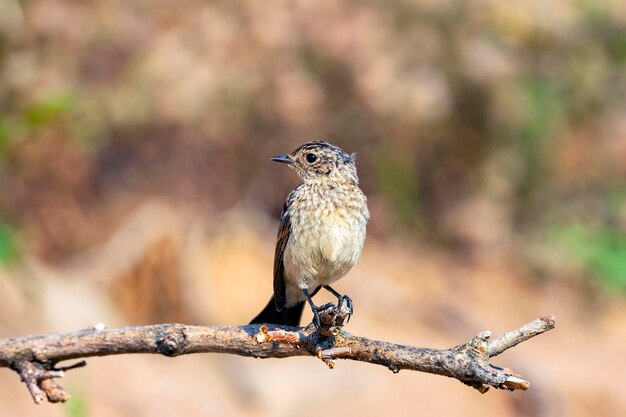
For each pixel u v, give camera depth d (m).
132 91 14.40
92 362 11.60
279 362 12.60
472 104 16.27
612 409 13.29
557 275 16.64
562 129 17.14
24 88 13.79
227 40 14.68
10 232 11.71
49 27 14.03
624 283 16.58
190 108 14.55
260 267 14.07
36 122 12.80
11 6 13.90
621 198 17.36
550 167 17.11
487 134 16.50
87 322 12.16
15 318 11.66
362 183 15.97
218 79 14.65
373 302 14.17
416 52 15.54
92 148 14.40
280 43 14.77
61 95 13.08
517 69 16.50
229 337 6.39
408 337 13.63
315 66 14.99
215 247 14.13
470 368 5.92
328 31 14.82
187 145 15.10
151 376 11.94
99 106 14.30
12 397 10.78
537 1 16.59
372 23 15.17
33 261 12.70
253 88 14.77
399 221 16.11
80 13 14.20
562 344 14.77
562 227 17.06
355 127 15.45
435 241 16.38
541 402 13.02
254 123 15.11
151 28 14.60
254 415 11.96
